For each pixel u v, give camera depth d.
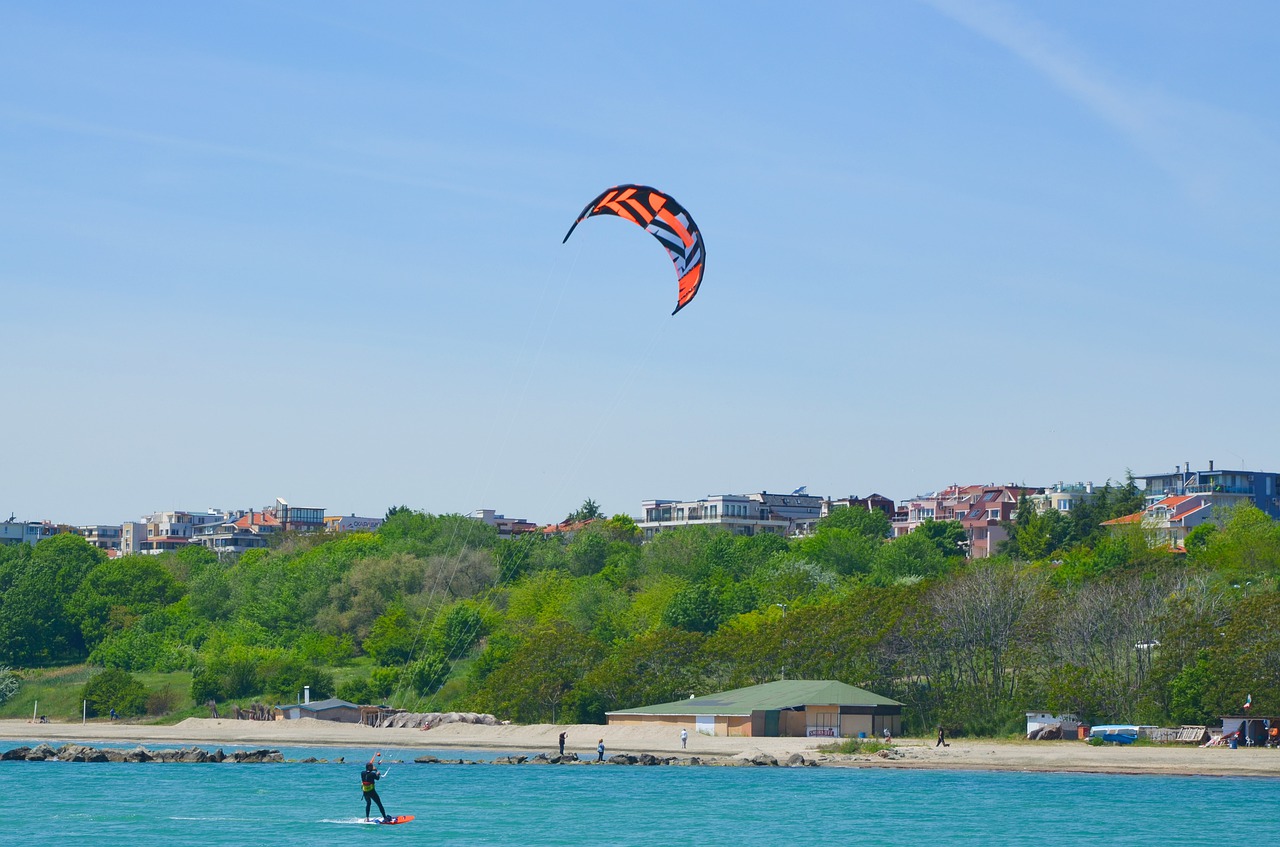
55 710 162.25
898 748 107.50
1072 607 121.88
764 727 114.56
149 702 158.00
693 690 127.25
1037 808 76.56
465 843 64.50
